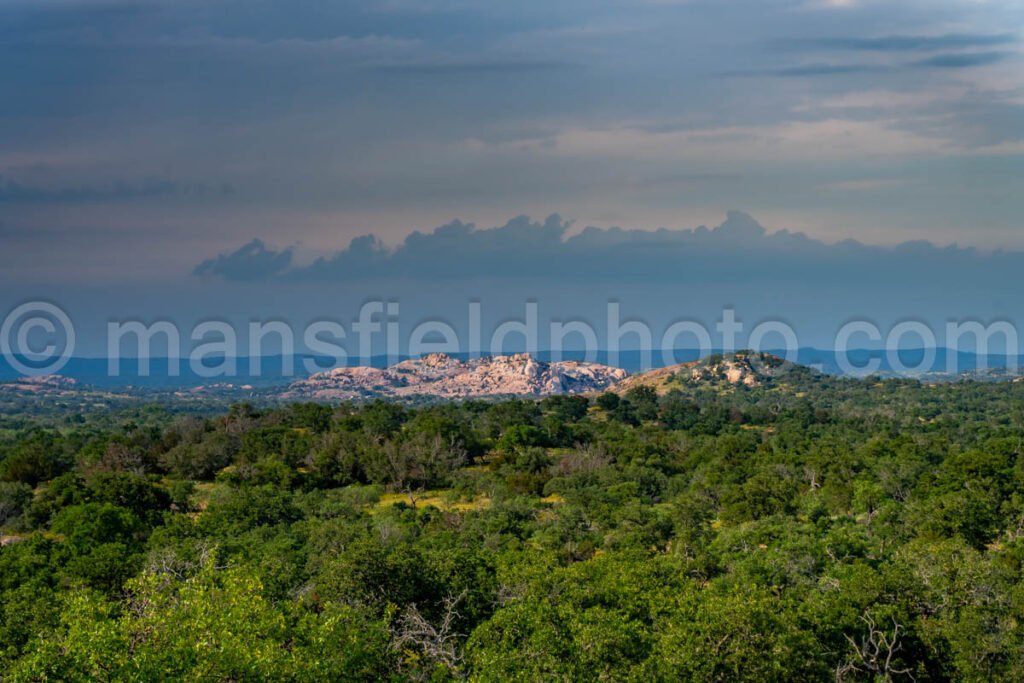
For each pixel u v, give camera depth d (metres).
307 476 140.75
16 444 190.12
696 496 114.19
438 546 86.62
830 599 57.41
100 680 33.41
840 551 75.19
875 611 53.88
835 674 49.88
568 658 44.94
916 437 168.12
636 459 151.38
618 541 88.50
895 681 51.97
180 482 127.12
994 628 52.75
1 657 43.19
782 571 68.06
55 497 113.00
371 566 58.84
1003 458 122.38
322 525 94.50
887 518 93.38
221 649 33.94
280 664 35.56
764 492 107.31
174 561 67.94
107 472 132.00
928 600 55.84
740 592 57.72
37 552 77.25
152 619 35.47
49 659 34.44
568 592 56.28
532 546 86.12
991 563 60.69
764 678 45.53
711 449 163.62
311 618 42.53
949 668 52.00
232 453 165.88
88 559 70.12
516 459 152.50
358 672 41.50
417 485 143.62
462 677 47.06
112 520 89.00
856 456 141.75
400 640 48.38
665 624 52.03
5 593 60.91
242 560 73.62
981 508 85.00
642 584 60.62
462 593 57.59
